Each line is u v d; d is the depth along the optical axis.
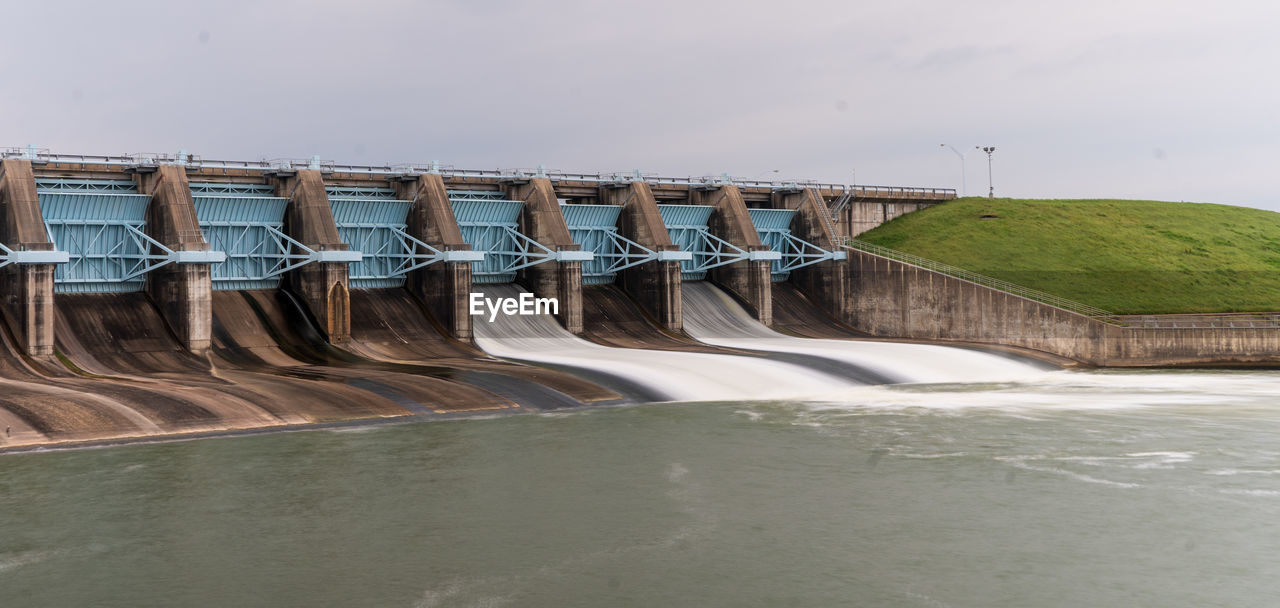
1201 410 53.28
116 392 48.03
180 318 60.53
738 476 38.00
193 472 37.88
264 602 25.72
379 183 74.69
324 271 65.31
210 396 48.34
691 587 26.94
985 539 30.84
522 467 39.09
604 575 27.73
